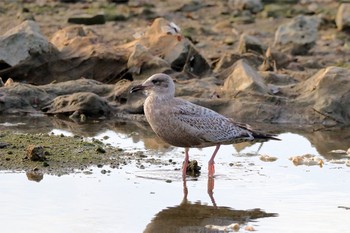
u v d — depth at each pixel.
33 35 19.56
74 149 15.03
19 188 13.04
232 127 14.17
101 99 18.00
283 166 14.76
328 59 22.25
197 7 27.42
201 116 14.03
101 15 25.09
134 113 18.27
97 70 19.75
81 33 21.17
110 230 11.48
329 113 17.81
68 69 19.73
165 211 12.30
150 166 14.44
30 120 17.44
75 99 18.00
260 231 11.62
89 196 12.80
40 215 11.96
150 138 16.39
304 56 22.61
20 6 26.56
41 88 18.58
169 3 27.80
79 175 13.74
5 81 19.38
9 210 12.12
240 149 15.93
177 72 19.72
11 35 19.50
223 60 20.50
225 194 13.16
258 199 12.95
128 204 12.53
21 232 11.30
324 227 11.79
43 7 26.69
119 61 19.73
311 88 18.42
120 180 13.60
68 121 17.52
